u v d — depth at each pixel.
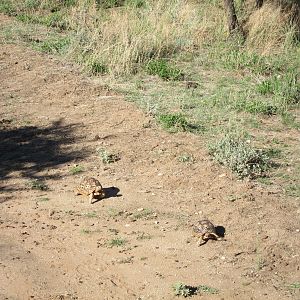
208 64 17.44
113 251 9.30
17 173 11.70
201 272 8.80
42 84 15.64
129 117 13.80
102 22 18.94
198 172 11.35
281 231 9.59
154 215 10.16
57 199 10.78
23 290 8.34
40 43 18.58
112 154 12.11
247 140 12.76
